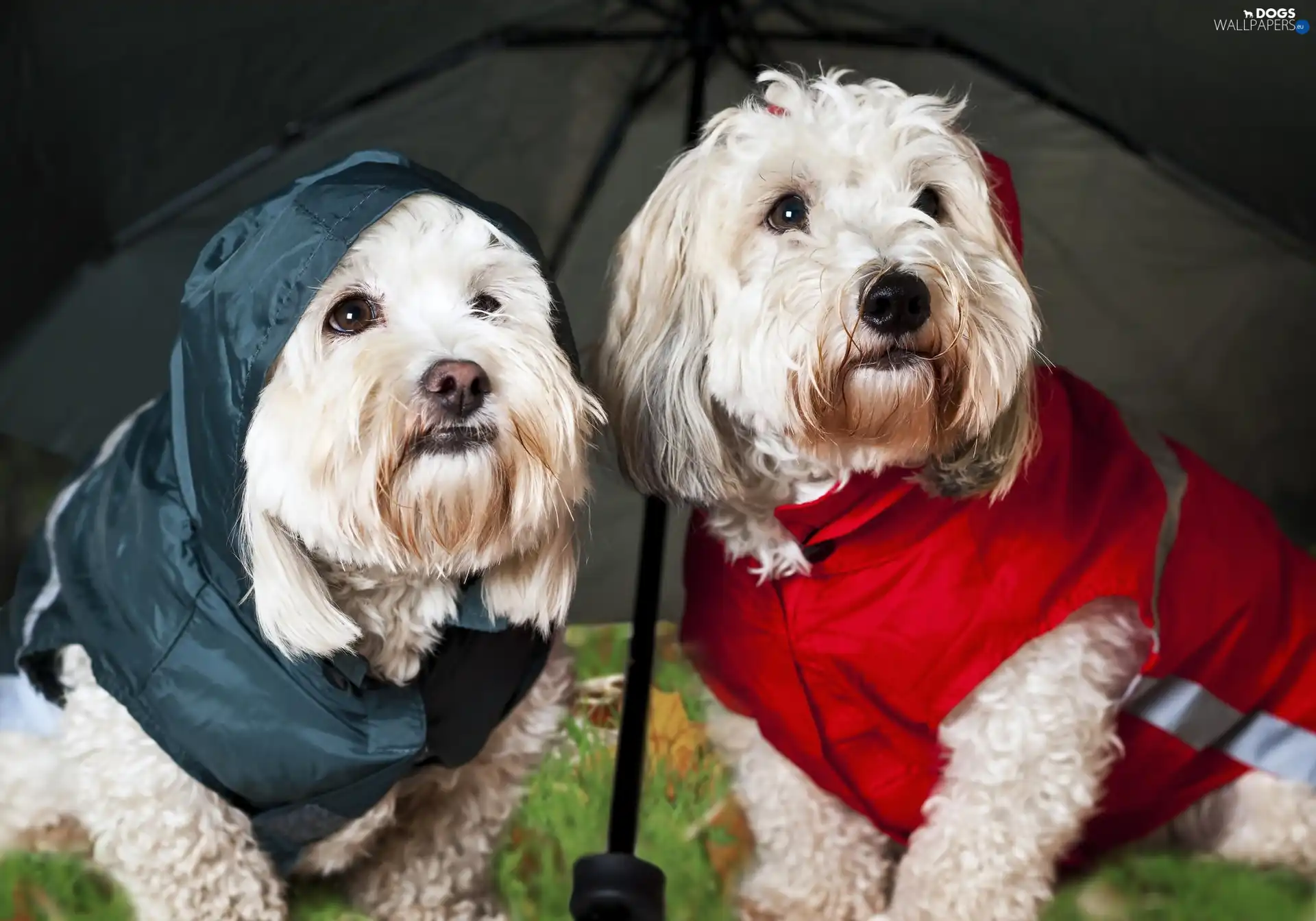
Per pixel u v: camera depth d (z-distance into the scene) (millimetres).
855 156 843
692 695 1070
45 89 1031
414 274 773
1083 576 851
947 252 815
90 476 864
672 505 903
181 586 788
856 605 854
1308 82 1072
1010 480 840
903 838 946
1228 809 981
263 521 769
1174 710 915
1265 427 1157
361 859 930
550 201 1124
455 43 1112
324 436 747
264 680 789
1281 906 962
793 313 809
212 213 1093
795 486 868
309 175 811
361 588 807
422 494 758
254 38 1065
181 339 786
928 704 867
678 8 1126
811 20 1114
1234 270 1141
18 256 1046
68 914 925
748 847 1019
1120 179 1125
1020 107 1118
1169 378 1153
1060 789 887
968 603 840
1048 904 924
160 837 830
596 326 1129
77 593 811
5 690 865
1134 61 1089
